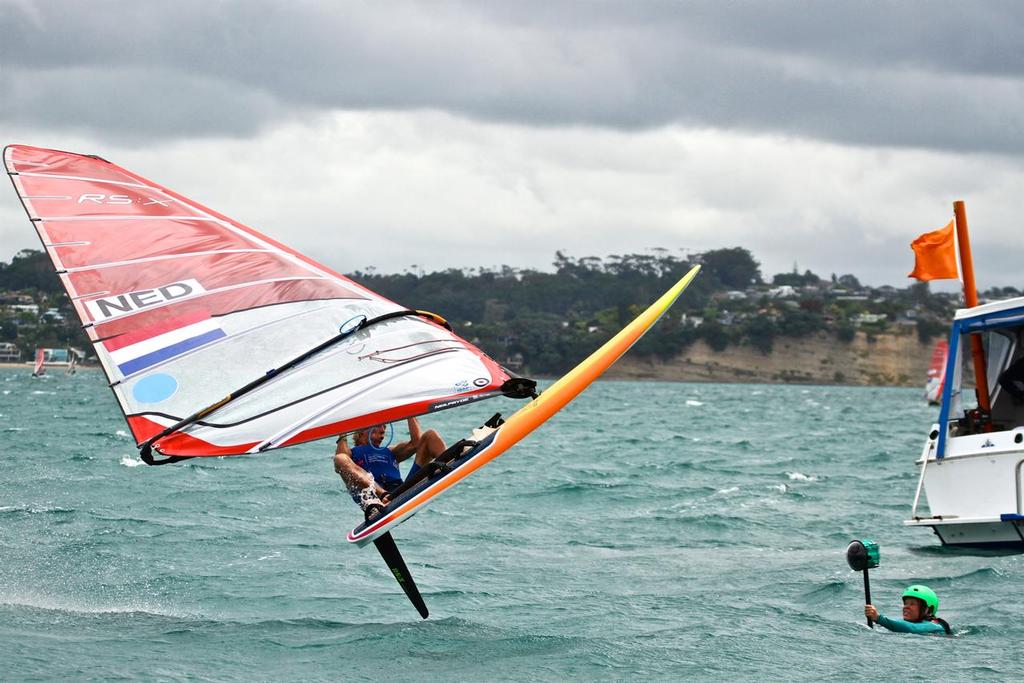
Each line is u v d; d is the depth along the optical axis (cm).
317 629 3278
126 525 4984
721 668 2884
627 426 15138
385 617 3466
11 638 3012
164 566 4150
